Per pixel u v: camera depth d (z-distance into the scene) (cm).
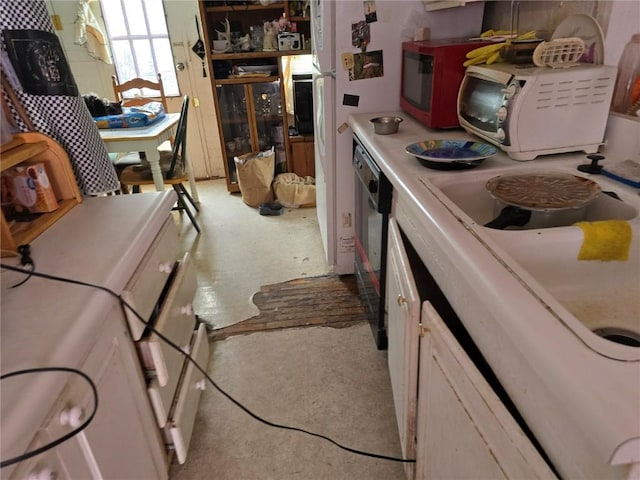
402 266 104
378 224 150
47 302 80
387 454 138
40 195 112
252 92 344
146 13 359
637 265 80
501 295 60
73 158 125
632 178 97
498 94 124
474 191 111
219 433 147
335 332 193
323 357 179
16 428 55
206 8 318
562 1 141
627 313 77
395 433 145
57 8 348
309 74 340
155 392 110
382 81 200
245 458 138
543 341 50
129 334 100
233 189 370
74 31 356
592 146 120
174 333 125
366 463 135
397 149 139
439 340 81
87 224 112
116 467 90
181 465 136
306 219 313
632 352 48
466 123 146
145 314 106
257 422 151
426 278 101
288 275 241
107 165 134
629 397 42
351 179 218
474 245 73
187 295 140
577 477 47
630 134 112
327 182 220
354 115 202
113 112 294
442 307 93
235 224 309
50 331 72
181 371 134
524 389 58
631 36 112
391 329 132
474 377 66
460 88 148
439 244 82
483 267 66
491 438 61
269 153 334
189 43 369
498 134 121
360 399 158
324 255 261
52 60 114
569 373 46
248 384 167
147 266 110
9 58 109
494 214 108
